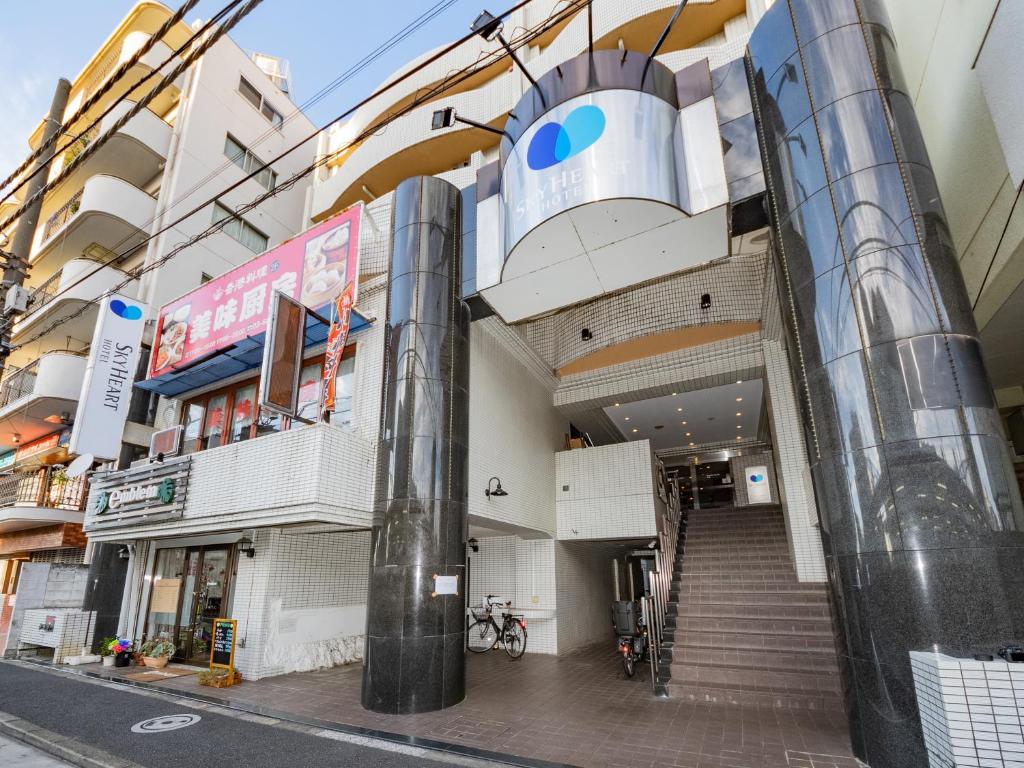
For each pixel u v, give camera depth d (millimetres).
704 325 9758
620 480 10648
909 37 6539
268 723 5480
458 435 7117
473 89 14945
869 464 4191
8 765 4508
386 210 9188
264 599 7902
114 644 8773
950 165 5598
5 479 13961
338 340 7180
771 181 5461
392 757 4504
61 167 16156
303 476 6547
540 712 5828
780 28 5570
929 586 3764
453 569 6547
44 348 15391
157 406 11062
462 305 7703
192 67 15586
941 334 4137
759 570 9117
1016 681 3018
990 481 3809
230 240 14961
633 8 11547
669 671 6848
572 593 11109
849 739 4645
